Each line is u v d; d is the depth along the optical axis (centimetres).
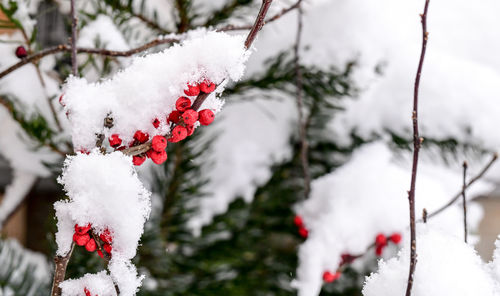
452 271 74
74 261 91
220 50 71
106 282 73
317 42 104
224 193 112
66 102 72
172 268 103
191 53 72
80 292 73
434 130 107
